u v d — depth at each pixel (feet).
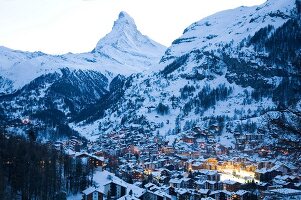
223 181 632.79
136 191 549.13
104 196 508.53
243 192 542.57
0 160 393.29
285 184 537.24
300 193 400.67
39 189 411.34
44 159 451.12
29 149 458.50
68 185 499.10
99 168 649.61
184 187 655.35
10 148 437.99
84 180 511.40
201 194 588.50
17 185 399.03
